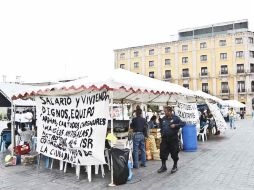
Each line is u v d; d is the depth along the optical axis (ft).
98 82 21.63
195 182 21.48
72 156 23.81
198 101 56.80
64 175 23.98
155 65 196.44
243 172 24.38
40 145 27.27
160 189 19.85
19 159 29.07
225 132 61.98
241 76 172.45
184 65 187.83
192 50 185.78
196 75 184.44
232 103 101.60
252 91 171.12
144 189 19.89
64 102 25.41
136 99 39.47
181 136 36.52
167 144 24.70
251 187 20.03
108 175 23.63
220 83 178.60
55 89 24.31
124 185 20.89
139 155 29.25
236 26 187.11
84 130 23.30
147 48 199.21
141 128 26.61
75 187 20.59
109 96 22.57
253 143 43.01
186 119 40.86
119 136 26.32
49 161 28.40
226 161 29.22
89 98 23.56
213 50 180.14
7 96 31.65
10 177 23.52
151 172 24.67
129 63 205.57
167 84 35.81
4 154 34.45
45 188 20.47
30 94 27.76
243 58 172.24
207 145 41.57
